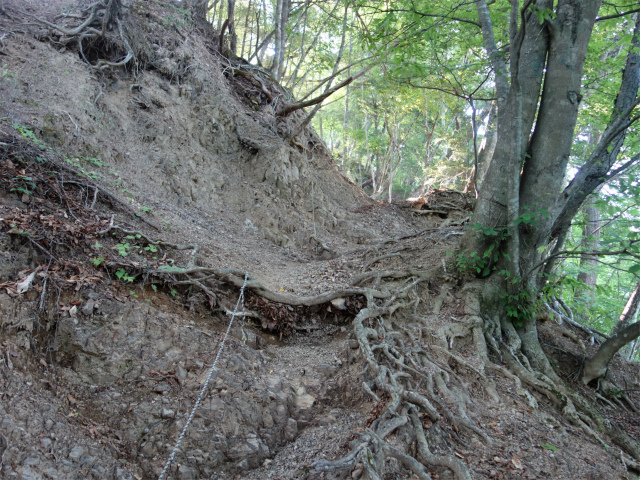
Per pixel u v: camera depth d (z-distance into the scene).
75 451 3.47
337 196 12.92
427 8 7.74
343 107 26.67
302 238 9.49
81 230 4.95
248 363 4.77
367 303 5.99
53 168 5.55
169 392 4.19
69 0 9.25
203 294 5.33
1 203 4.61
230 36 12.87
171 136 8.74
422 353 5.25
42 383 3.81
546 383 5.38
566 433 4.70
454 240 8.37
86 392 4.00
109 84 8.35
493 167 6.29
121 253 5.00
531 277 6.14
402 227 12.27
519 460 4.07
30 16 7.89
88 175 6.09
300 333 6.04
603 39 8.97
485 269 6.15
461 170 21.05
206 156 9.30
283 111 11.62
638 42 6.69
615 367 7.05
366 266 7.52
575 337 6.91
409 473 3.77
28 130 5.84
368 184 28.05
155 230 6.09
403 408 4.26
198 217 7.92
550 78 5.94
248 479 3.90
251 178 9.90
